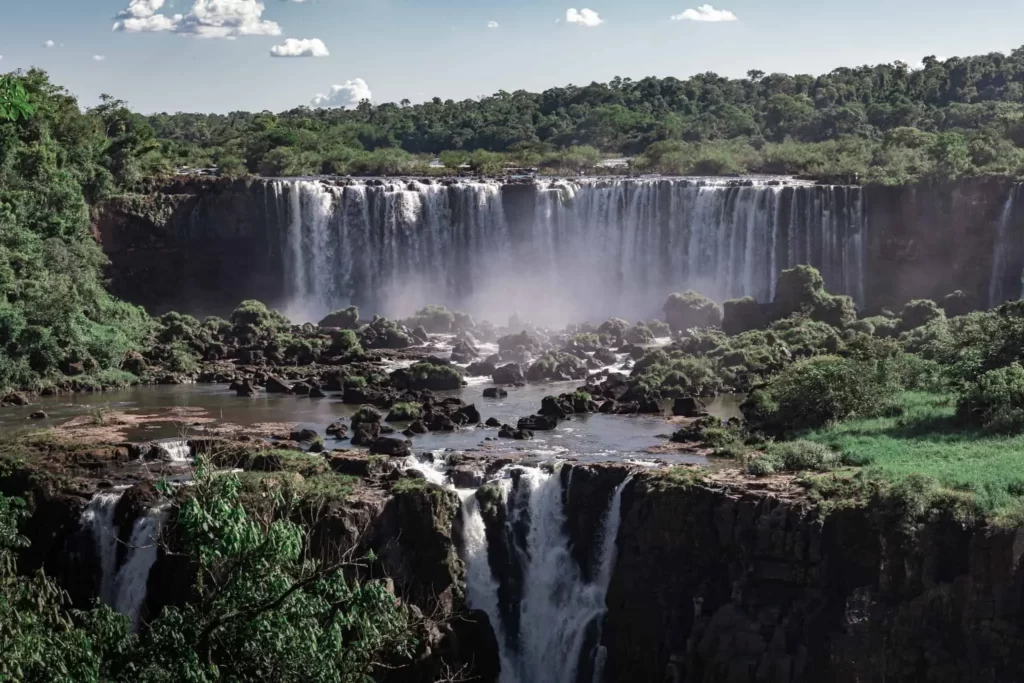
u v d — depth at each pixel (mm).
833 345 87375
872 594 51656
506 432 69750
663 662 55250
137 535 57625
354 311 107188
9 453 65500
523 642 59156
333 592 32906
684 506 55688
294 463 61750
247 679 32438
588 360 92438
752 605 53281
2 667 31312
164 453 66250
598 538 58938
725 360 85750
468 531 58344
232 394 83875
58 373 85562
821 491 54469
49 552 59062
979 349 71500
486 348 99000
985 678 49562
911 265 109062
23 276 92625
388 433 70938
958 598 50406
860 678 50844
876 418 67312
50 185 106125
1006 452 58281
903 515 51531
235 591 32125
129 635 35156
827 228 112125
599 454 64812
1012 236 104312
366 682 34031
